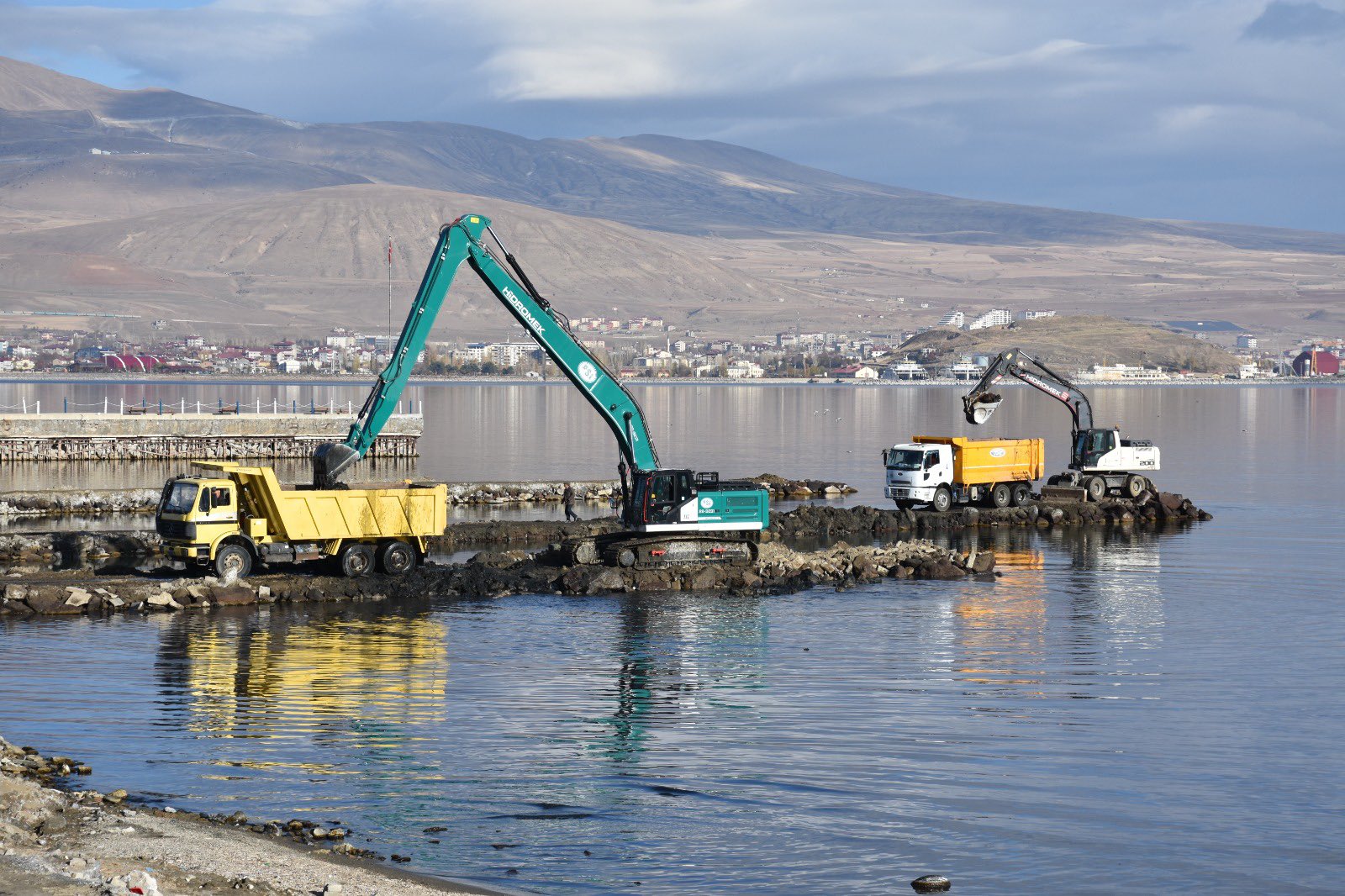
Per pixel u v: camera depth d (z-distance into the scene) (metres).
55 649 41.97
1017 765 30.88
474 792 28.83
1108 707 35.88
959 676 39.28
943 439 79.19
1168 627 46.50
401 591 51.59
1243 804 28.48
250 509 52.22
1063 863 25.39
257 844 24.75
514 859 25.19
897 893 24.06
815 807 28.17
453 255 53.81
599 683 38.47
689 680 38.69
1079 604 50.88
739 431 178.62
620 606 50.50
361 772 30.02
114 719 33.94
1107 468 80.25
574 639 44.50
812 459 127.94
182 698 36.12
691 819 27.45
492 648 42.91
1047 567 60.41
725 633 45.44
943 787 29.41
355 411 173.62
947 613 49.19
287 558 51.69
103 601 48.19
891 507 86.00
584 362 55.41
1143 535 71.56
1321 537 70.56
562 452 134.00
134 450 117.44
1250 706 35.94
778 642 43.97
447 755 31.33
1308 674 39.53
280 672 39.25
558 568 56.28
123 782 29.05
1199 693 37.38
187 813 26.84
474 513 82.56
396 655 41.78
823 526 72.94
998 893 24.08
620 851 25.72
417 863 24.77
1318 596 52.59
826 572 56.69
